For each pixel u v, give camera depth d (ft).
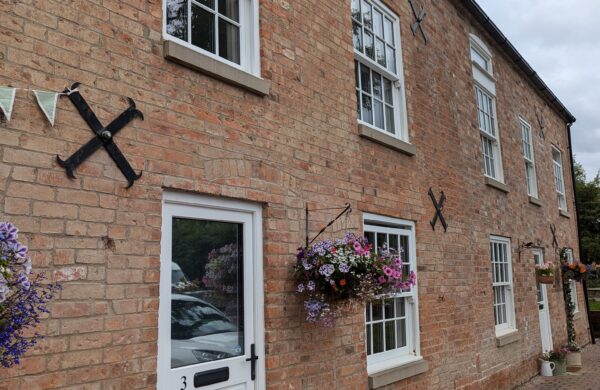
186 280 12.19
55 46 9.88
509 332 28.96
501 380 26.96
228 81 13.24
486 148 31.35
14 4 9.39
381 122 20.84
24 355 8.79
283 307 13.99
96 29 10.59
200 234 12.67
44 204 9.36
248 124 13.75
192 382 11.78
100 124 10.38
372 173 18.60
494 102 32.78
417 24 23.95
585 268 40.70
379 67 20.66
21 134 9.20
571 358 35.94
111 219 10.33
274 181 14.29
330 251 14.05
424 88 23.66
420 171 21.98
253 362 13.20
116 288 10.25
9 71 9.19
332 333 15.60
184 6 13.25
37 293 8.91
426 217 21.88
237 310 13.32
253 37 14.66
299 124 15.53
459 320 23.29
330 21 17.67
